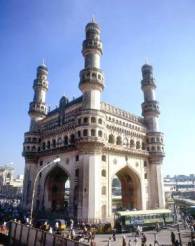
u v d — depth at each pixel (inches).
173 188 4886.8
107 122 2148.1
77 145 1942.7
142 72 2896.2
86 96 2062.0
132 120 2452.0
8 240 1115.3
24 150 2480.3
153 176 2427.4
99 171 1882.4
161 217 1817.2
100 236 1450.5
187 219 1998.0
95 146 1892.2
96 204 1764.3
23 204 2338.8
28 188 2365.9
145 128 2583.7
